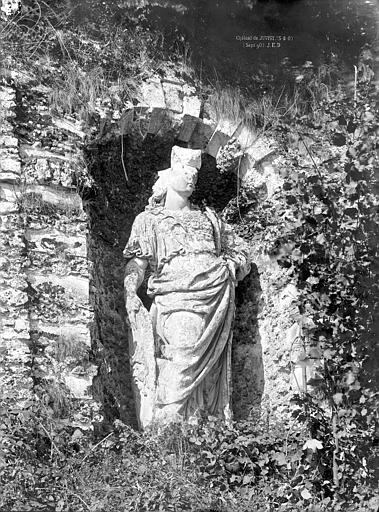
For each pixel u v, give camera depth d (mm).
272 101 15656
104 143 14953
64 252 14133
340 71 15922
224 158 15469
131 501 13141
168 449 13797
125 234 15211
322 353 14062
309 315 14164
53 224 14156
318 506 13719
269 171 15398
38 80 14594
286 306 14953
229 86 15594
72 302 14039
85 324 14031
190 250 14609
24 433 13320
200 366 14359
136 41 15312
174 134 15398
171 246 14602
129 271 14594
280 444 14266
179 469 13578
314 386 14258
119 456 13609
